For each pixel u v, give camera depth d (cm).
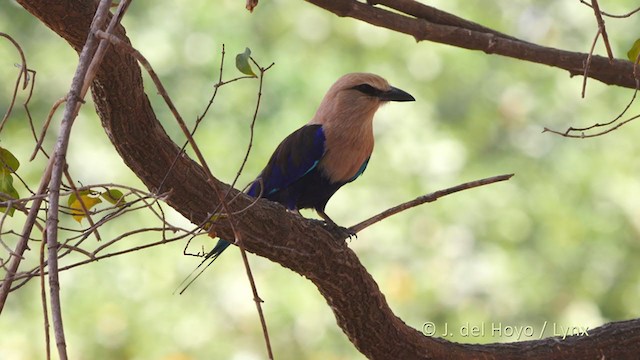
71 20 559
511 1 1439
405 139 1373
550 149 1401
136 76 575
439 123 1387
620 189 1371
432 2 1415
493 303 1348
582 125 1396
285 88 1346
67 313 1255
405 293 1338
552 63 784
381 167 1367
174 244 1284
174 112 389
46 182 402
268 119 1325
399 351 739
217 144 1295
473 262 1355
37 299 1258
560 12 1433
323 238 671
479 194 1371
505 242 1366
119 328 1273
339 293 697
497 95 1415
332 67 1364
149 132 600
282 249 626
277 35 1378
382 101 882
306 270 680
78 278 1262
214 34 1352
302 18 1387
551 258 1364
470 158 1382
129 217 1278
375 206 1355
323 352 1314
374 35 1391
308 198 907
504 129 1409
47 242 363
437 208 1365
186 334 1291
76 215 515
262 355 1312
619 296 1357
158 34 1340
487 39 775
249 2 626
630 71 782
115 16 424
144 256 1282
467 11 1420
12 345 1245
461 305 1342
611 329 758
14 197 483
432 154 1366
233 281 1315
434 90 1398
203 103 1323
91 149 1293
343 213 1351
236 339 1314
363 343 736
